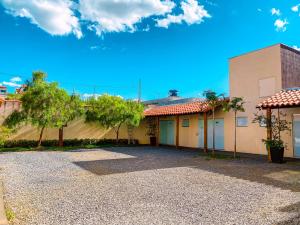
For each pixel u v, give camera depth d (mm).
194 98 24453
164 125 24656
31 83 17875
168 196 6621
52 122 17797
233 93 17609
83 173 9703
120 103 20828
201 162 12648
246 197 6543
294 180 8531
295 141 14062
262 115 14203
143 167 11094
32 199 6344
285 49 15156
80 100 19562
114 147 20625
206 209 5629
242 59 17094
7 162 12352
